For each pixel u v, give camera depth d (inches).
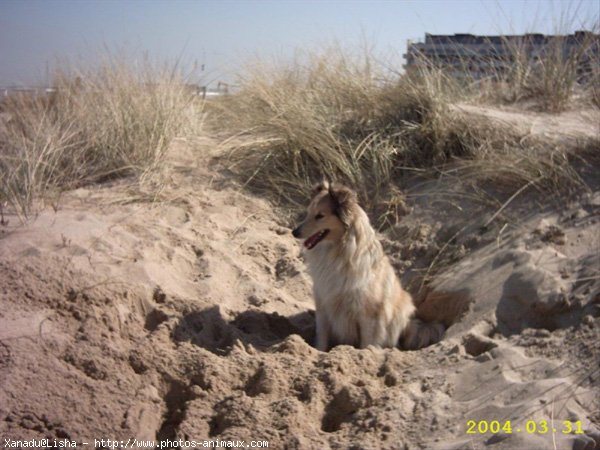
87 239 99.0
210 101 170.4
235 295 98.8
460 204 111.0
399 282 100.3
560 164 106.1
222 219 117.8
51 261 88.1
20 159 118.0
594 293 79.1
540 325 81.1
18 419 66.5
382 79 140.9
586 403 62.2
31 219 104.4
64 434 65.9
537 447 56.1
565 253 89.7
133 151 132.0
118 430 67.2
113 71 144.9
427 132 125.3
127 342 79.7
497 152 115.2
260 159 132.5
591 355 68.7
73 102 144.5
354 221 87.5
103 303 83.4
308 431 65.8
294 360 77.0
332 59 146.0
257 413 67.6
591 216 95.0
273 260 110.7
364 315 89.0
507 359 70.7
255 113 144.6
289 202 125.6
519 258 90.7
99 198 118.1
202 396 72.1
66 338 76.9
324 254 89.1
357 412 68.4
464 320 86.5
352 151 124.8
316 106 135.9
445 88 140.9
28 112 145.3
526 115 133.0
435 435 61.6
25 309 80.4
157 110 138.9
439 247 105.7
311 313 99.5
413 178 123.0
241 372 75.4
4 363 71.7
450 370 72.7
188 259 103.1
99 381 72.4
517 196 106.0
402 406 67.1
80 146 131.3
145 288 88.5
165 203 119.0
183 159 136.8
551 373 67.6
